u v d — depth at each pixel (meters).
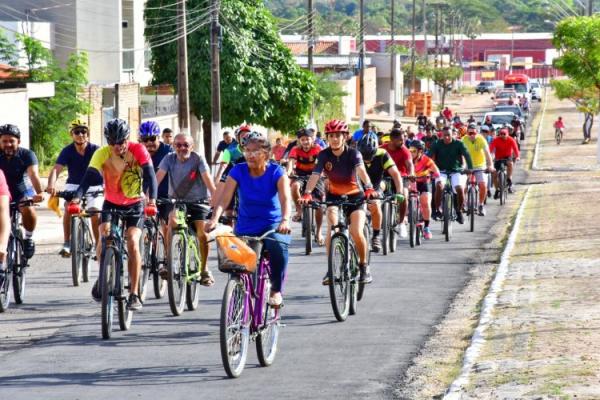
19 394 19.61
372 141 33.28
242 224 22.03
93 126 92.75
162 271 28.59
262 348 21.75
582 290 30.69
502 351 22.50
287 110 107.06
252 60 104.50
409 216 44.59
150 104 102.50
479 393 18.67
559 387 18.53
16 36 90.94
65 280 35.41
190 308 29.12
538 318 26.23
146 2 108.69
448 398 18.41
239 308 20.89
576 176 95.00
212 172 79.06
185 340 24.77
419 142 45.41
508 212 63.47
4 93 73.94
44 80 88.69
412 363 22.22
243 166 21.92
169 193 29.09
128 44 114.06
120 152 25.44
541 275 34.81
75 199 25.80
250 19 103.50
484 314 27.52
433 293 32.47
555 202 66.81
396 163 41.91
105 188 25.88
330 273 26.88
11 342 24.89
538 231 50.12
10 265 29.59
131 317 26.44
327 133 28.14
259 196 21.86
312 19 137.25
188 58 103.69
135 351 23.53
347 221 28.94
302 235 48.88
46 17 108.12
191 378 20.83
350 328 26.36
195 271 29.09
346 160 28.25
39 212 59.88
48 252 43.19
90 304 30.53
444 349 23.72
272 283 21.94
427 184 46.09
